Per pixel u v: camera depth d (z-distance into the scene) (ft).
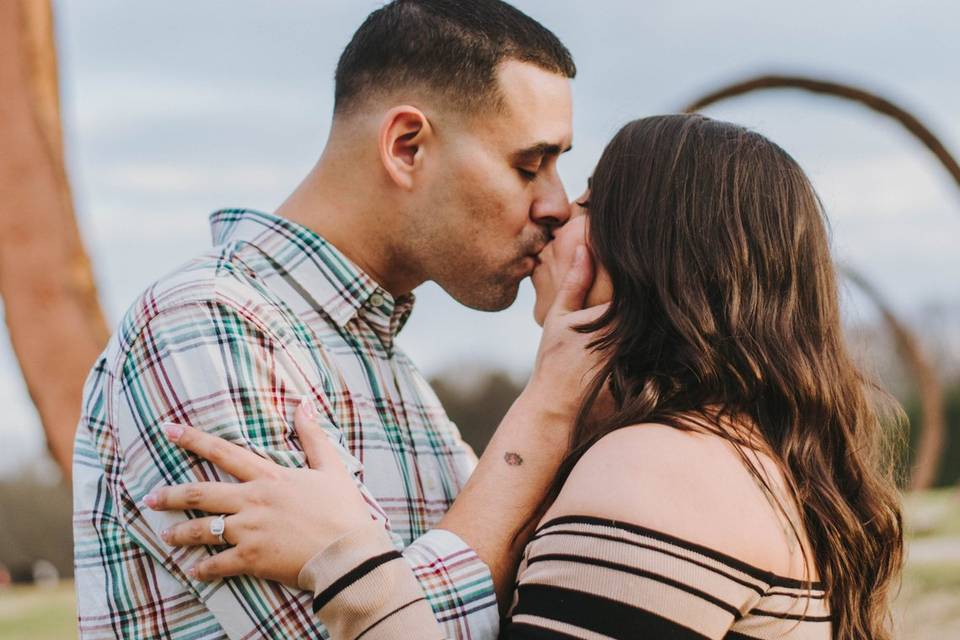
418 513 5.93
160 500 5.01
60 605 23.06
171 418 5.16
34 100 11.39
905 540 6.26
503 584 5.39
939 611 16.67
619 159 5.76
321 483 5.01
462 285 6.21
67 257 11.50
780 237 5.52
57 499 35.45
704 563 4.67
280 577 4.90
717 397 5.32
